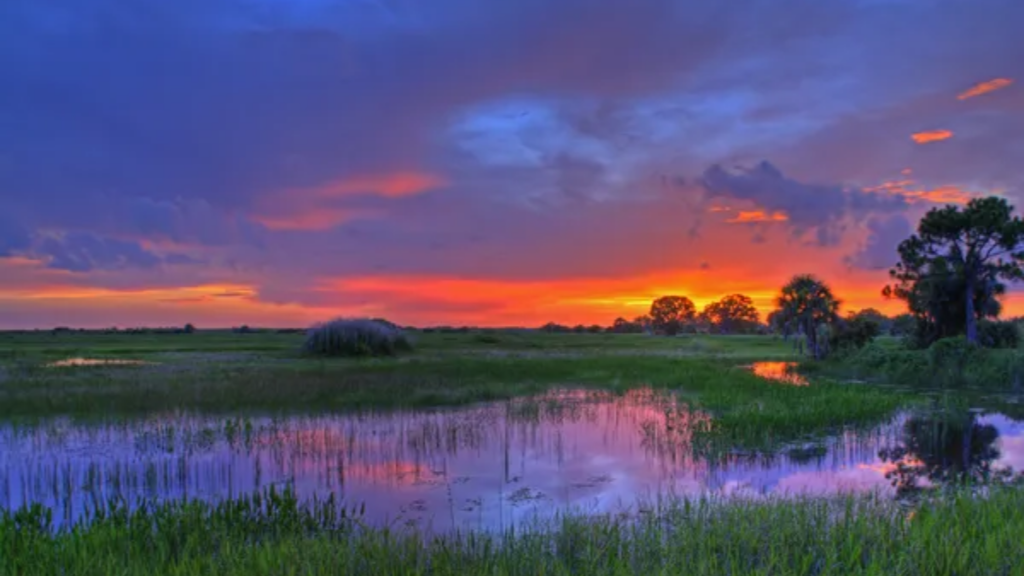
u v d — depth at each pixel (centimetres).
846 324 4294
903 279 3841
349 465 1182
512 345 6412
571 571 637
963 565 579
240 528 798
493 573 608
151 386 2255
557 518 819
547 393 2230
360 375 2712
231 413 1747
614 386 2419
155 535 760
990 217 3391
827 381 2697
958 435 1496
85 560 656
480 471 1140
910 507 876
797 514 751
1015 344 3584
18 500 982
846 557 633
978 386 2573
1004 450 1338
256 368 3123
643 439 1418
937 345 2900
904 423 1653
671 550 660
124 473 1134
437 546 698
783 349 5925
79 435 1457
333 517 848
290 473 1130
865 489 1005
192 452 1287
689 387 2405
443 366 3238
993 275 3547
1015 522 688
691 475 1116
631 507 914
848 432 1509
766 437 1410
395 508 932
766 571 581
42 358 3909
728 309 14100
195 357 4075
